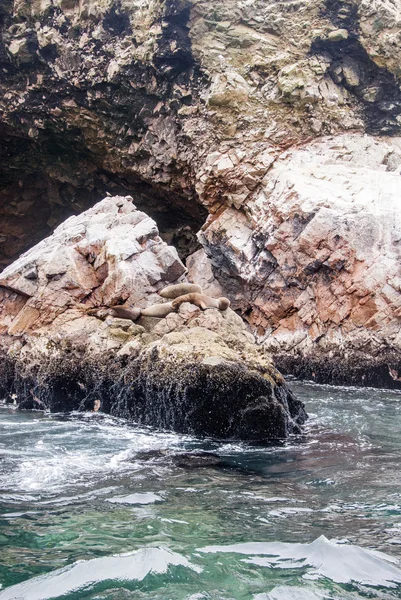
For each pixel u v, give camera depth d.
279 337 17.38
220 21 20.73
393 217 15.97
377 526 4.96
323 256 16.30
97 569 4.02
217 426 8.51
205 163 20.48
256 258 18.52
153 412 9.23
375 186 17.62
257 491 5.98
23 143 25.05
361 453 7.73
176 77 21.11
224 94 20.08
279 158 19.89
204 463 7.09
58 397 10.61
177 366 8.88
